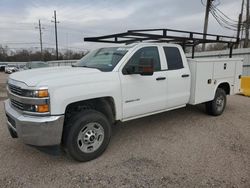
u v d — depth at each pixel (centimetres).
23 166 371
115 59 442
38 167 368
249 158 394
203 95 586
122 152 420
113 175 344
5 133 516
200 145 450
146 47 473
